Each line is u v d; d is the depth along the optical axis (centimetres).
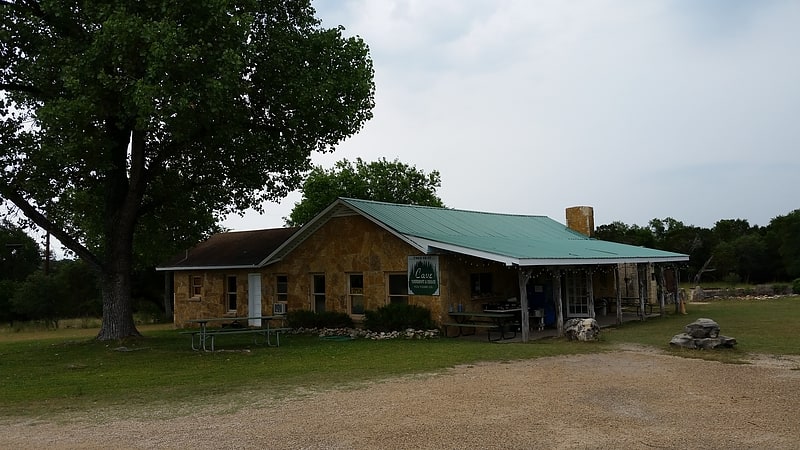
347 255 2242
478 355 1433
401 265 2075
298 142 2022
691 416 801
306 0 2028
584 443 680
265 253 2647
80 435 768
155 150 2030
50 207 1948
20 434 782
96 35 1513
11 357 1712
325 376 1177
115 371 1359
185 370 1332
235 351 1672
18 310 3812
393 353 1518
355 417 819
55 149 1562
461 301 2044
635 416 804
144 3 1573
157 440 730
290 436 730
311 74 1878
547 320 2330
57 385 1174
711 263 6334
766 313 2516
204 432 761
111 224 1984
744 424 757
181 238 2425
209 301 2828
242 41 1644
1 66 1698
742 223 7925
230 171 2077
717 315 2491
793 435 705
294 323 2319
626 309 2906
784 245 5825
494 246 1967
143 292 4472
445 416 814
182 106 1462
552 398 921
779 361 1266
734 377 1086
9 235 5222
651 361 1295
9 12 1620
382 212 2212
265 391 1036
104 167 1658
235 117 1736
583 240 2811
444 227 2292
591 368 1213
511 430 737
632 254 2372
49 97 1712
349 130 2038
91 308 4266
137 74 1573
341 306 2255
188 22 1573
